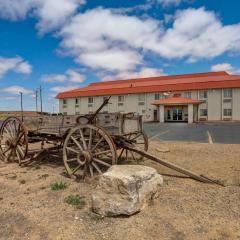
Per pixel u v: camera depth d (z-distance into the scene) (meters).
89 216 5.30
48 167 9.38
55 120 8.98
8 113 45.97
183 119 48.38
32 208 5.75
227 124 36.84
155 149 12.66
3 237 4.63
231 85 48.69
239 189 6.71
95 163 7.71
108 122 8.05
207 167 9.08
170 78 66.81
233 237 4.52
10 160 10.40
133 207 5.18
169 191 6.59
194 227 4.84
